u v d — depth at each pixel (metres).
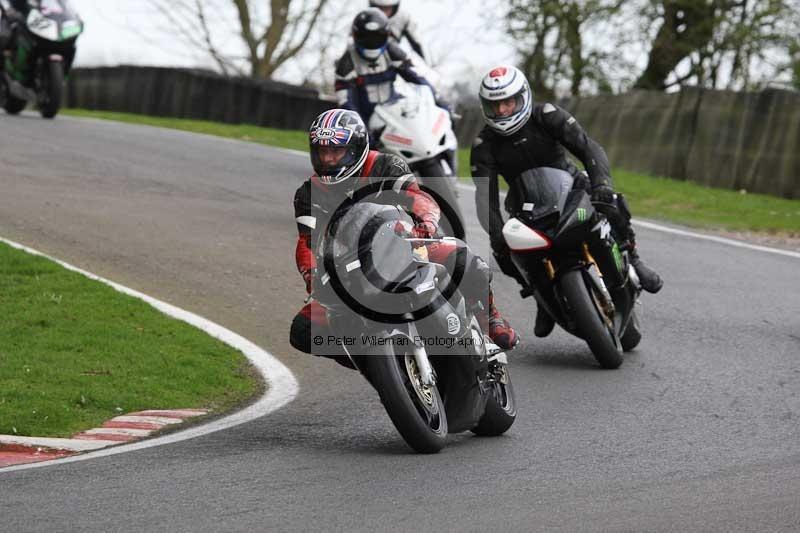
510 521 15.05
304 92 86.31
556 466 18.23
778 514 15.40
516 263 26.03
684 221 50.75
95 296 30.44
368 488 16.70
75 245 37.12
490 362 20.72
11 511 15.45
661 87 103.31
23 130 61.59
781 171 60.44
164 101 93.00
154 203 45.06
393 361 18.41
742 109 62.44
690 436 20.34
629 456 18.92
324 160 18.91
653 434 20.52
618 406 22.78
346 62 38.84
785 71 97.31
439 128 37.62
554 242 25.31
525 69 103.19
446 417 19.66
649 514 15.39
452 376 19.52
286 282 34.53
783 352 27.80
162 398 23.23
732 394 23.78
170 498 16.09
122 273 34.44
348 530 14.65
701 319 31.38
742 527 14.84
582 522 15.02
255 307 31.80
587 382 24.95
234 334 28.77
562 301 26.44
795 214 54.28
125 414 22.17
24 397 22.16
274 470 17.78
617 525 14.89
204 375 25.00
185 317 29.97
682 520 15.12
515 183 26.56
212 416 22.50
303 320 19.30
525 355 27.88
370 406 23.05
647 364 26.69
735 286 35.84
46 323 27.70
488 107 26.31
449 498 16.19
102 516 15.21
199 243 38.62
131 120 79.69
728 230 49.06
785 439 20.12
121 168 52.66
